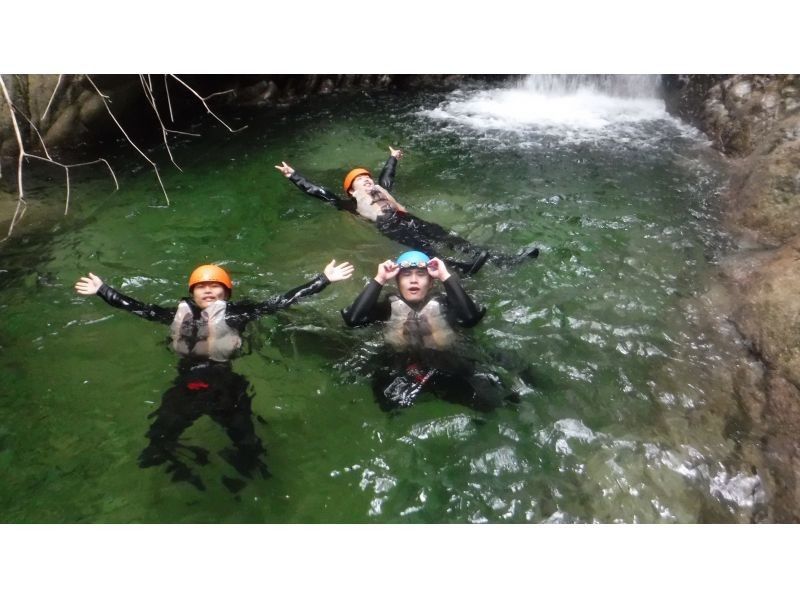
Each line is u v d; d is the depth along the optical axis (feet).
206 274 15.44
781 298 16.42
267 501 12.10
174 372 15.38
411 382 14.56
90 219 23.63
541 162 28.94
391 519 11.91
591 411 14.17
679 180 26.53
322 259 20.65
